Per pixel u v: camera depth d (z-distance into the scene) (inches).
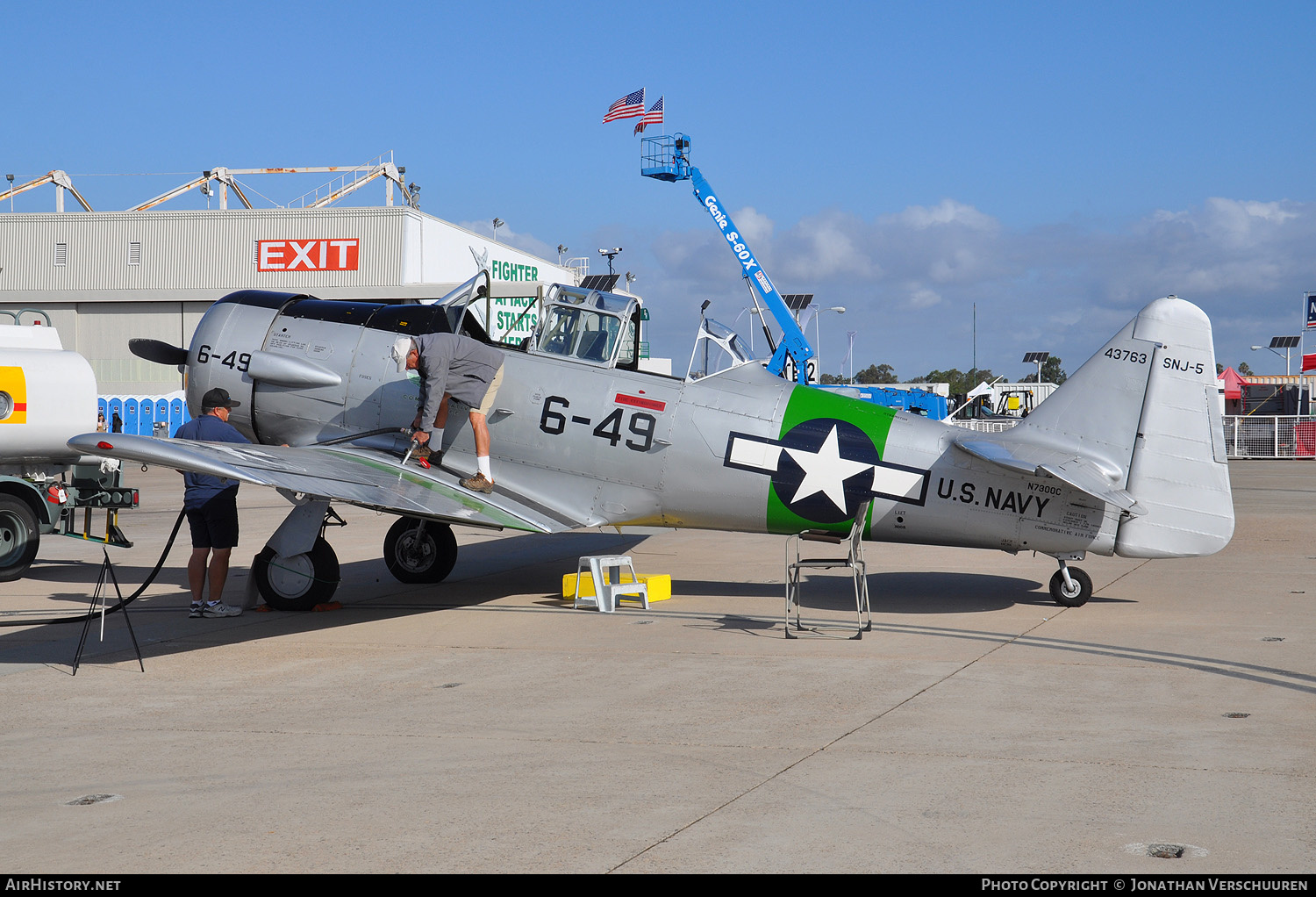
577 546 518.3
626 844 138.9
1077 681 231.9
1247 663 248.8
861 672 243.0
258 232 1700.3
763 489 332.8
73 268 1745.8
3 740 193.2
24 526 410.6
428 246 1717.5
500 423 352.2
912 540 331.9
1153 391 312.2
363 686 234.2
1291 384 2055.9
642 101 1347.2
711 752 180.7
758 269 1347.2
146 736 195.5
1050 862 131.8
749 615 324.5
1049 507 316.8
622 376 345.1
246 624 314.3
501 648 276.7
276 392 378.0
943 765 171.5
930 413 1403.8
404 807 154.4
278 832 144.6
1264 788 158.4
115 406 1453.0
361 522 632.4
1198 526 310.5
